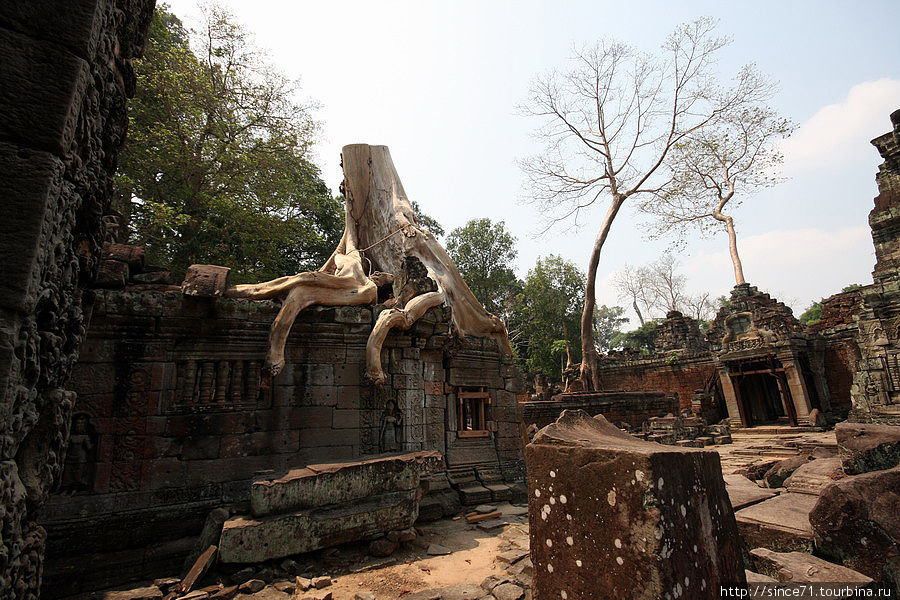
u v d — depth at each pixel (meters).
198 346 6.80
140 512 5.88
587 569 2.57
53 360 2.89
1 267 2.35
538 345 36.53
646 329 50.12
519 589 4.50
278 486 5.34
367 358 7.73
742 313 25.52
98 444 5.92
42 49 2.58
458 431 9.50
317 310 7.86
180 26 17.69
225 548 4.86
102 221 3.67
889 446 4.52
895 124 13.56
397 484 6.16
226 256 15.98
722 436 18.98
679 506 2.48
